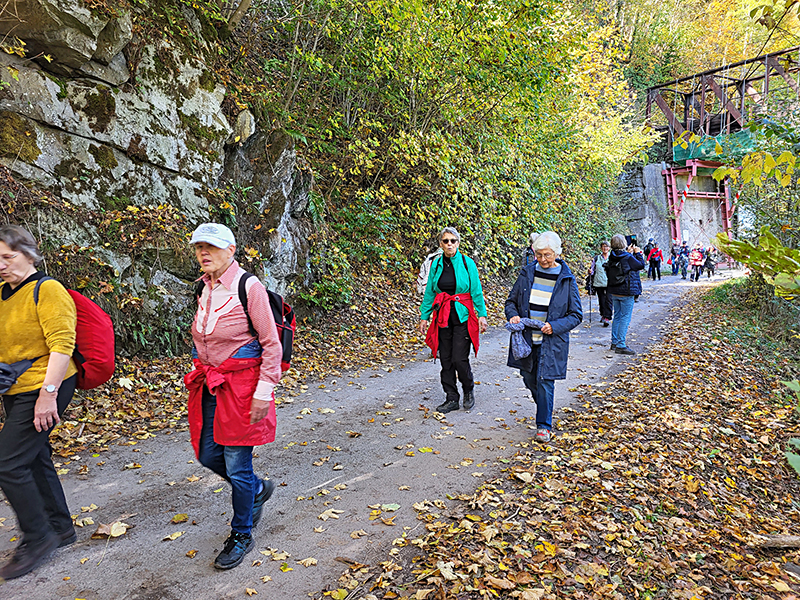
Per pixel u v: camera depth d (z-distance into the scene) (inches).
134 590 102.6
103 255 237.3
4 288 106.6
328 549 118.4
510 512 135.3
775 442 211.5
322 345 328.8
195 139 289.9
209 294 109.2
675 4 1275.8
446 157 443.8
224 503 140.2
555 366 182.7
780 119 307.6
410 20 380.8
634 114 973.2
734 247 56.2
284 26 387.5
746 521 151.4
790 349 355.9
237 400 105.9
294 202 362.6
